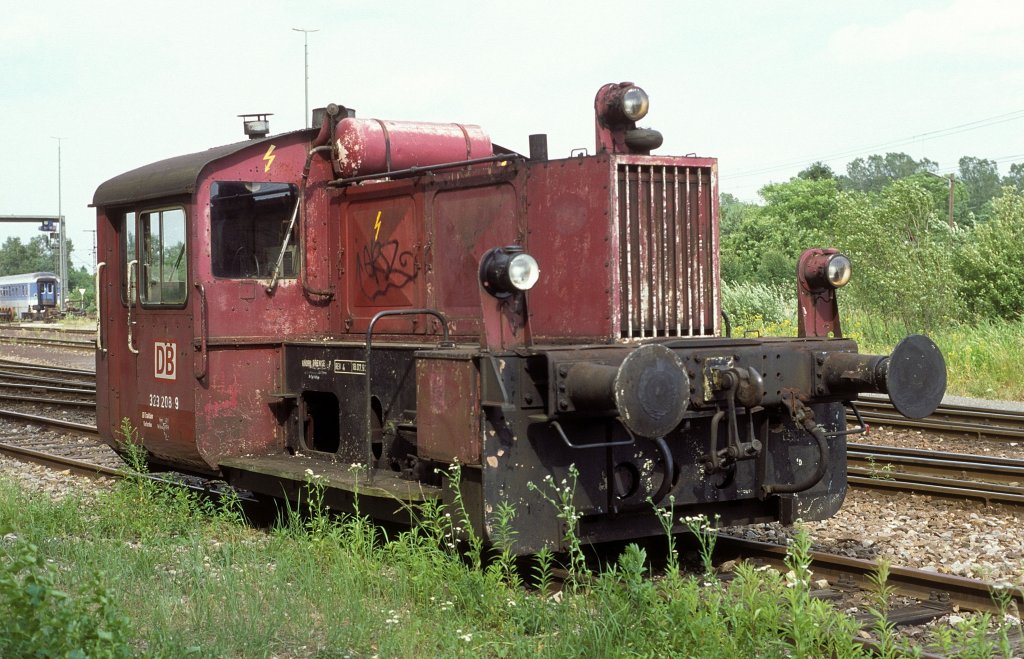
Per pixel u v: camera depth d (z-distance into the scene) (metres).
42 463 11.36
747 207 73.75
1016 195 23.73
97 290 9.41
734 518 6.82
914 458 10.20
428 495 6.32
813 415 6.46
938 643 4.46
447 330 6.62
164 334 8.41
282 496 7.66
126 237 9.01
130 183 8.82
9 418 14.70
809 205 61.69
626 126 6.59
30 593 4.00
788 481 6.77
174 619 5.20
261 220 8.25
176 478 10.01
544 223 6.71
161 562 6.41
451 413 6.05
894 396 6.05
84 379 20.47
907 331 22.06
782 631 4.68
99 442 12.73
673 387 5.59
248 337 8.17
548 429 6.06
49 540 6.91
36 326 52.47
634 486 6.34
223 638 4.92
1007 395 16.34
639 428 5.46
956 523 7.86
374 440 7.39
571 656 4.62
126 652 4.11
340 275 8.38
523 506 5.98
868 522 7.91
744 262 49.12
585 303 6.48
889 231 23.33
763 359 6.27
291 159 8.34
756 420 6.63
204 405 7.98
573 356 5.85
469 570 5.90
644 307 6.49
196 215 7.93
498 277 5.86
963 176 110.88
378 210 7.93
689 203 6.70
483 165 7.05
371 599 5.61
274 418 8.32
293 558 6.29
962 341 19.42
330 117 8.20
